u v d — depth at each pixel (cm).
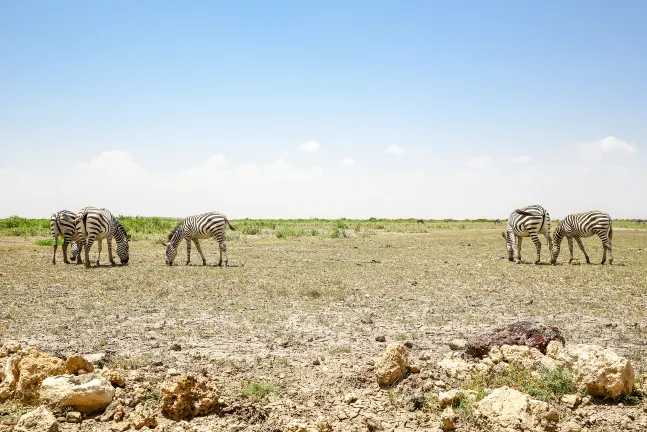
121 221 4606
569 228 2212
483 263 2188
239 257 2394
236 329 999
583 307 1224
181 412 587
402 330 1008
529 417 547
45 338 914
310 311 1173
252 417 590
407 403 626
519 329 807
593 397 639
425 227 5528
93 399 594
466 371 712
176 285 1516
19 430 528
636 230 4997
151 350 852
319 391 664
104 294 1358
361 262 2192
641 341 920
